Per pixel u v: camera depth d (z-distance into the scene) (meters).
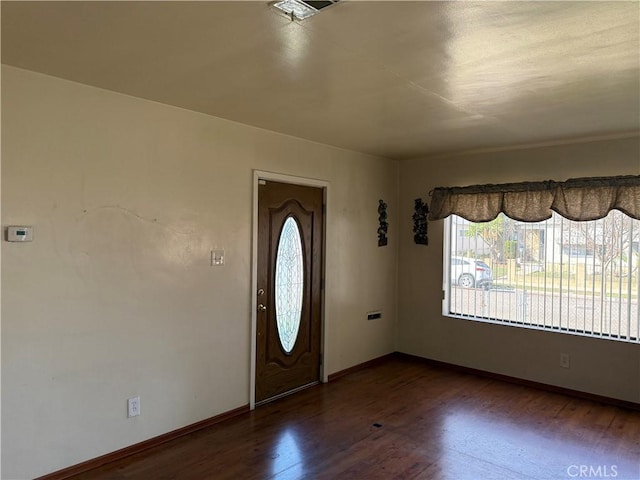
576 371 4.14
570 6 1.73
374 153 4.90
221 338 3.53
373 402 3.97
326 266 4.49
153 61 2.35
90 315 2.78
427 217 5.15
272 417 3.62
